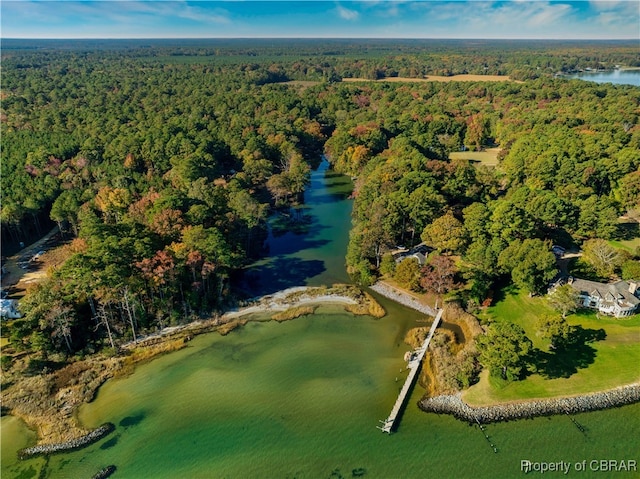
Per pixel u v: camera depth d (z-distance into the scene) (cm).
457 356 7938
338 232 13350
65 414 6831
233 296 9719
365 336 8675
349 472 5953
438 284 9362
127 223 10131
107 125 19400
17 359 7731
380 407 6944
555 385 7144
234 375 7669
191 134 18325
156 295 9031
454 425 6600
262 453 6241
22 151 15925
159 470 6019
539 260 8800
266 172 16538
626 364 7431
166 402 7106
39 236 12738
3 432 6525
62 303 7888
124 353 8131
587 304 8656
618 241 11012
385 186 12662
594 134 16938
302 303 9712
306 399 7131
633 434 6378
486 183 13638
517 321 8650
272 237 13038
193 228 9638
